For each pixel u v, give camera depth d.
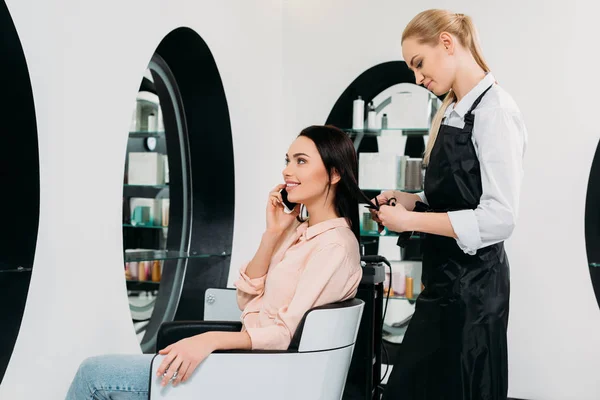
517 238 3.37
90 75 2.41
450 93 1.95
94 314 2.43
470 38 1.85
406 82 3.80
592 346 3.24
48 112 2.22
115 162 2.55
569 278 3.29
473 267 1.79
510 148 1.72
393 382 1.90
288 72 4.05
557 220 3.32
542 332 3.33
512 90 3.42
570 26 3.32
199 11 3.17
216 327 1.87
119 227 2.57
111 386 1.60
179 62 3.42
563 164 3.31
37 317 2.18
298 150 1.75
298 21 4.02
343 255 1.65
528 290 3.36
